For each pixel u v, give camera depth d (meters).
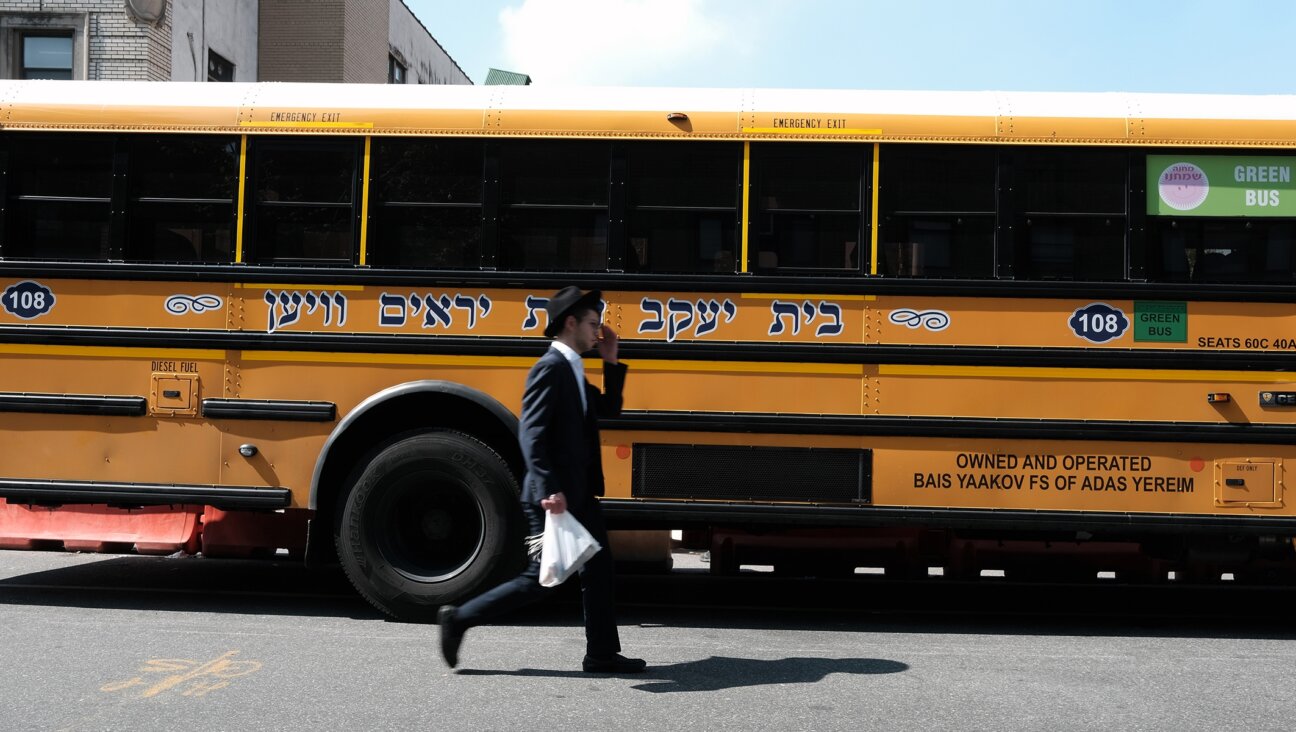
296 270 6.52
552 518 4.85
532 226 6.52
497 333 6.48
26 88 6.71
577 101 6.59
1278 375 6.32
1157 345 6.35
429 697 4.78
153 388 6.55
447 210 6.54
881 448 6.38
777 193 6.48
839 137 6.45
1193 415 6.32
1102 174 6.43
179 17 17.14
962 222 6.44
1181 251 6.39
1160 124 6.42
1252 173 6.41
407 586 6.30
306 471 6.48
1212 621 7.01
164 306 6.57
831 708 4.70
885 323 6.41
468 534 6.45
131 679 5.00
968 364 6.37
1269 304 6.34
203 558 9.05
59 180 6.63
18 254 6.62
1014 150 6.43
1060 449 6.34
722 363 6.43
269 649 5.64
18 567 8.38
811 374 6.41
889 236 6.44
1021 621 6.91
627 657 5.50
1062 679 5.30
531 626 6.38
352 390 6.50
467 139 6.54
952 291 6.38
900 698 4.89
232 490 6.50
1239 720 4.65
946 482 6.37
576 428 4.98
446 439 6.33
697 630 6.37
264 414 6.49
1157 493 6.31
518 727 4.37
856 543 6.71
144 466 6.55
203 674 5.11
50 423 6.58
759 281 6.42
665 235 6.49
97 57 16.19
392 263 6.54
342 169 6.58
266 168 6.60
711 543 6.77
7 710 4.50
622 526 6.75
